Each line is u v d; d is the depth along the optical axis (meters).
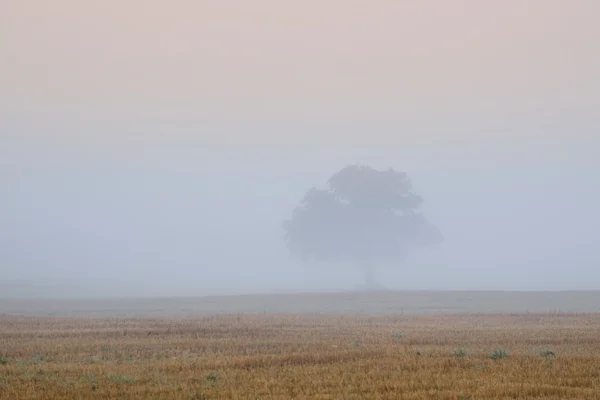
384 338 62.06
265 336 65.69
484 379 37.50
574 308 130.00
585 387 35.88
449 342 58.06
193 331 72.00
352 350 50.31
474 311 123.50
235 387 36.03
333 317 101.25
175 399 33.12
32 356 50.50
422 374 39.22
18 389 35.84
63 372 41.53
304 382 37.12
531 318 94.31
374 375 39.09
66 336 66.50
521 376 38.38
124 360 47.78
